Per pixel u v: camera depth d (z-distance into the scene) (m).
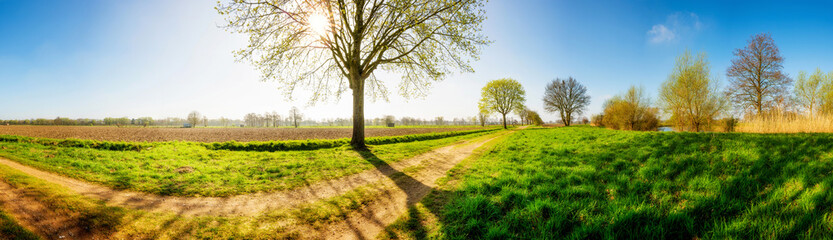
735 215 3.69
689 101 21.03
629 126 27.78
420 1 12.69
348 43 13.45
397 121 101.88
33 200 4.30
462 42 12.93
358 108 13.68
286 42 12.35
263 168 8.38
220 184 6.57
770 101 24.50
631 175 6.22
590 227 3.60
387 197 5.91
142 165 7.99
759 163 5.71
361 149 13.04
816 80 22.06
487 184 6.03
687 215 3.66
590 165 7.39
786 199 3.94
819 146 6.40
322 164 9.20
